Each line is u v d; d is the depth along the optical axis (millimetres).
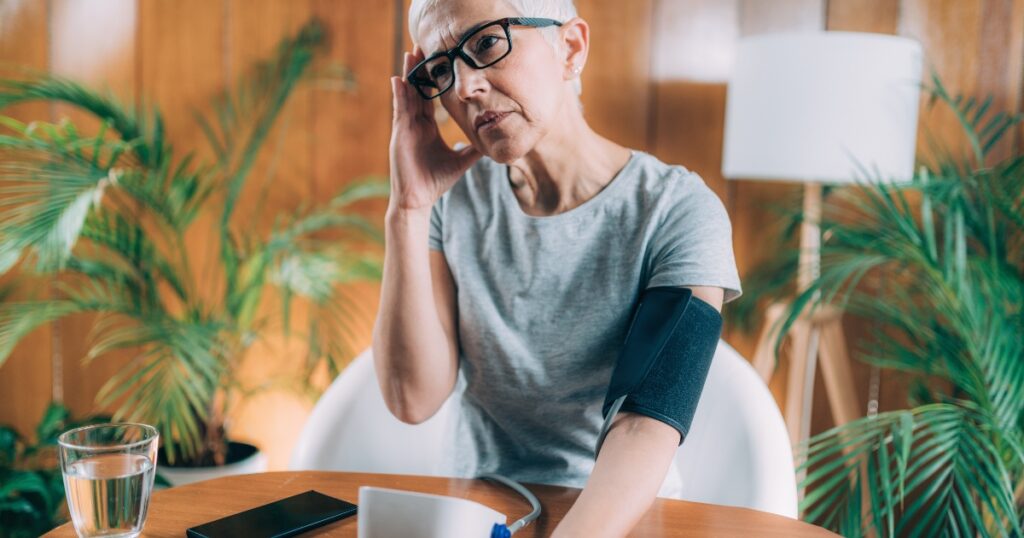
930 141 1914
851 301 2115
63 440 754
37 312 1857
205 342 1851
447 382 1114
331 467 1263
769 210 2131
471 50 920
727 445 1243
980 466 1305
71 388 2254
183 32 2180
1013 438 1402
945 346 1662
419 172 1048
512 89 924
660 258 998
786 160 1729
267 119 2055
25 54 2176
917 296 2059
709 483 1246
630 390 839
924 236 1643
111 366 2240
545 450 1106
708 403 1282
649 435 812
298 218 2230
